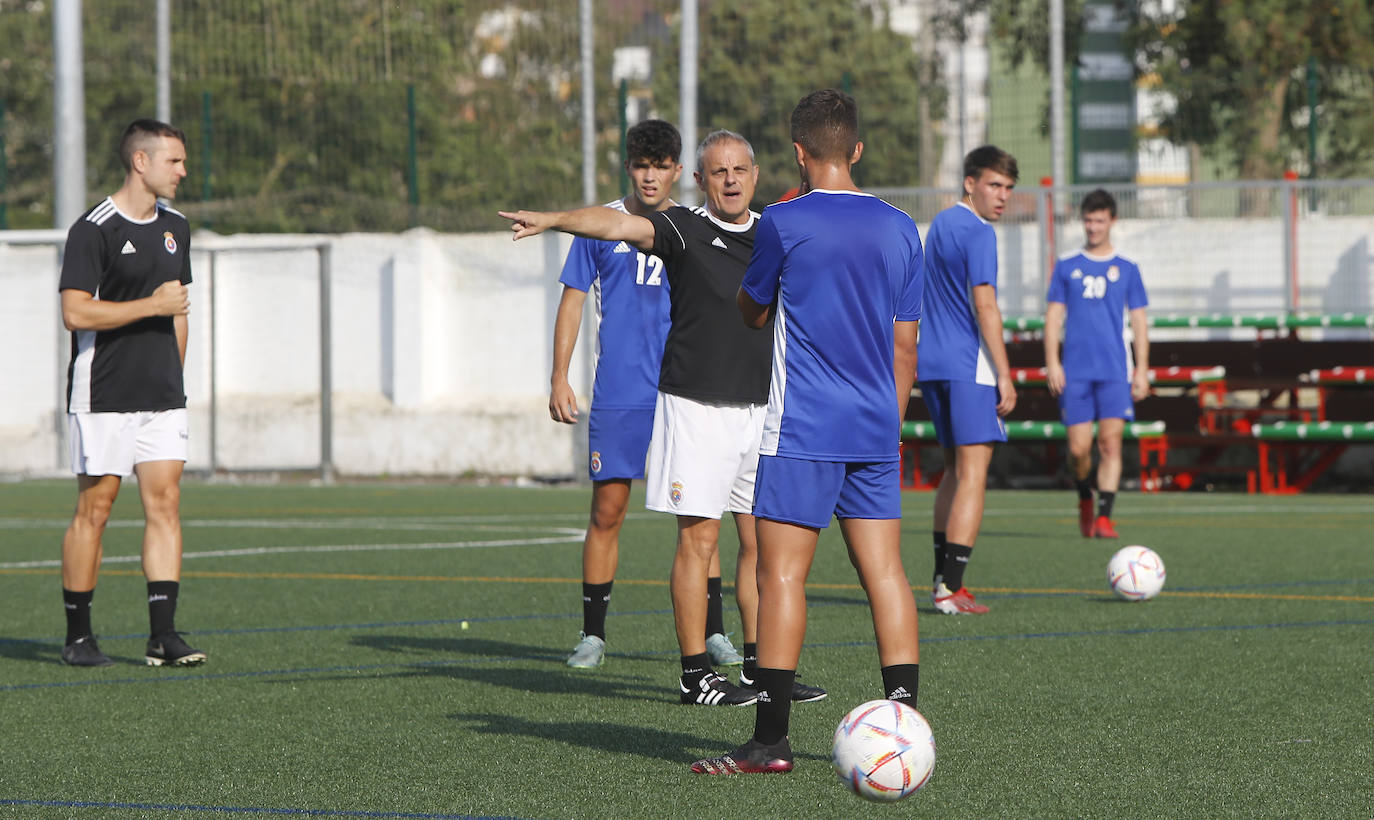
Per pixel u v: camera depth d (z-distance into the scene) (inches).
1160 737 494.6
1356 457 1887.3
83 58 2160.4
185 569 1055.6
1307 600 839.1
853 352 435.8
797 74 2086.6
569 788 433.1
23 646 743.1
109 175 2460.6
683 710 560.1
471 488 1899.6
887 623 443.8
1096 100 2192.4
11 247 2154.3
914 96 2165.4
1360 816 393.4
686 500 561.0
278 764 471.5
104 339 681.0
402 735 515.8
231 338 2154.3
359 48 2171.5
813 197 444.1
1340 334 1991.9
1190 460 1895.9
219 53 2188.7
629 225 543.8
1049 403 1925.4
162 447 687.1
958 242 814.5
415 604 876.0
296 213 2181.3
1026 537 1243.2
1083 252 1189.1
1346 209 2003.0
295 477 2082.9
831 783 436.5
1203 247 2015.3
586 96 1984.5
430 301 2103.8
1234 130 2150.6
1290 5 2171.5
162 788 440.8
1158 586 839.7
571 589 940.6
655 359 652.7
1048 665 637.9
